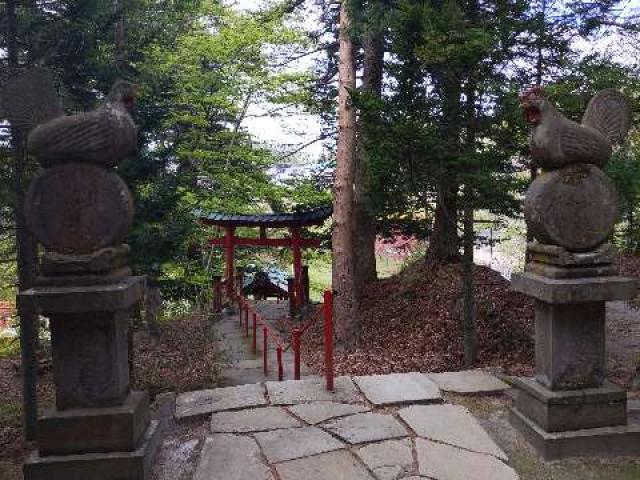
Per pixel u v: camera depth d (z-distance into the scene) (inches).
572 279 139.9
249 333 424.2
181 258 420.2
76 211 131.2
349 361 321.7
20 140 197.3
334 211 377.7
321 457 142.0
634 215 378.3
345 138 375.9
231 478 132.9
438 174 239.9
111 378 135.2
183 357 327.3
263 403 178.5
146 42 292.0
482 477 131.3
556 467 138.6
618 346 305.6
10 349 401.4
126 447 132.6
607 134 147.5
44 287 129.7
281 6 474.0
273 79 481.1
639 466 138.9
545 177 144.1
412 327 376.2
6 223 243.0
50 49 232.8
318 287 650.2
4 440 213.8
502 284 397.1
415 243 575.8
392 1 326.6
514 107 242.1
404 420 163.2
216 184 517.0
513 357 302.2
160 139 430.3
